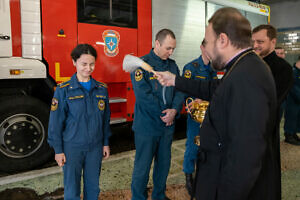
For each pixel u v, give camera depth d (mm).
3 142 2797
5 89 2984
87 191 1813
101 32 3391
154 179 2170
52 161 3275
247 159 853
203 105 1979
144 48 3848
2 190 2428
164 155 2086
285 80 1767
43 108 3000
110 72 3541
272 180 1051
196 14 4496
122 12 3574
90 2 3266
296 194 2449
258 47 1914
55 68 3035
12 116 2828
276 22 11938
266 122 865
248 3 5746
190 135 2418
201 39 4637
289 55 11609
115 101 3652
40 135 3020
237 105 896
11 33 2723
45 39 2947
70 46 3139
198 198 1134
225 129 994
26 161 2916
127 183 2605
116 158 3316
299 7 11102
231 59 1029
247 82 899
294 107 4117
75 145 1675
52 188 2486
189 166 2447
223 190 932
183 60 4398
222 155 1021
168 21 4105
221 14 1027
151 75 1942
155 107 1924
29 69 2824
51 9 2969
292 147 3990
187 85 1522
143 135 1974
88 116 1702
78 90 1678
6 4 2674
